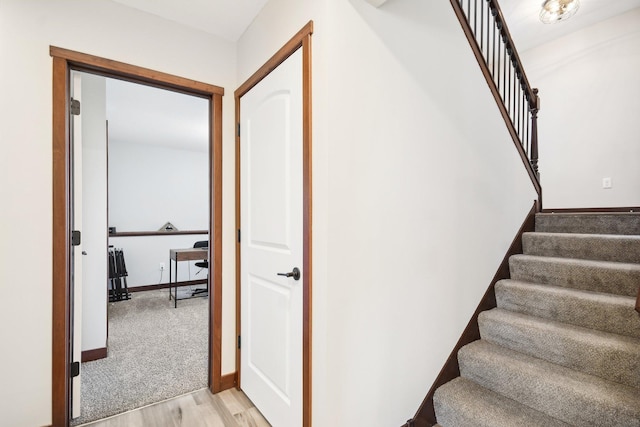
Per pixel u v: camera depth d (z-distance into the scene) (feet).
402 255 5.06
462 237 6.11
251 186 6.50
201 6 6.07
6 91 5.06
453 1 6.01
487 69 6.75
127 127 15.38
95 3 5.76
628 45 10.49
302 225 4.82
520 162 7.78
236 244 7.13
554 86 12.20
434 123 5.57
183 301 15.11
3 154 5.04
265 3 5.95
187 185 20.85
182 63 6.63
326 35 4.23
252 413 6.18
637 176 10.36
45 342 5.30
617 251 6.41
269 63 5.66
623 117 10.61
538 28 11.41
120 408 6.31
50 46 5.35
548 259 6.82
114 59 5.92
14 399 5.09
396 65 4.99
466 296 6.18
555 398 4.59
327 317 4.21
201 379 7.50
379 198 4.75
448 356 5.78
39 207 5.28
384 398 4.82
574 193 11.76
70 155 5.83
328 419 4.22
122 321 11.98
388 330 4.86
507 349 5.84
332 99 4.22
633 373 4.45
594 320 5.39
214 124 7.03
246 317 6.73
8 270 5.06
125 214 18.78
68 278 5.62
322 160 4.29
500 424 4.52
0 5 5.03
